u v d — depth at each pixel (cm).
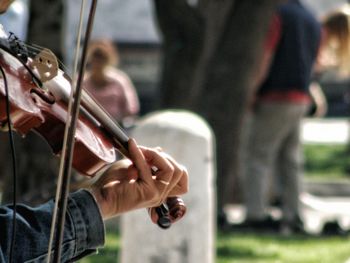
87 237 618
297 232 2308
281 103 2228
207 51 2305
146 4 4566
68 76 660
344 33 2377
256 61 2355
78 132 640
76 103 586
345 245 2177
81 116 652
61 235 584
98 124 659
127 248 1384
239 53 2352
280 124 2239
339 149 4491
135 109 2473
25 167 1844
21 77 617
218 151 2372
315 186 3412
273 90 2228
